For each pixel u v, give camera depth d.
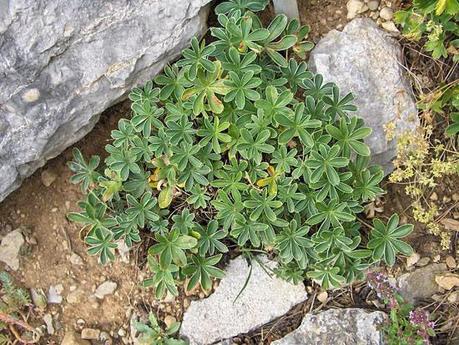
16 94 0.50
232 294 0.54
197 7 0.49
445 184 0.52
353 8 0.52
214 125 0.49
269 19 0.53
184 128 0.50
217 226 0.51
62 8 0.49
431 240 0.53
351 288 0.53
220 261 0.54
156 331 0.54
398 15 0.50
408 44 0.52
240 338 0.54
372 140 0.51
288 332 0.54
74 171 0.56
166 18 0.49
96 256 0.56
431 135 0.52
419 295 0.52
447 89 0.50
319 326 0.51
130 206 0.53
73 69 0.50
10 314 0.56
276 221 0.49
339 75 0.51
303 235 0.49
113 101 0.52
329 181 0.48
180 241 0.51
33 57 0.49
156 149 0.50
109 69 0.50
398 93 0.51
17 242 0.56
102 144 0.56
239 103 0.48
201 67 0.49
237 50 0.49
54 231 0.56
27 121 0.51
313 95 0.50
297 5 0.53
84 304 0.56
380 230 0.49
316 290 0.53
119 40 0.50
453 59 0.51
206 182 0.50
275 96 0.48
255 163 0.50
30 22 0.49
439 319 0.52
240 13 0.50
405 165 0.49
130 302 0.56
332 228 0.50
